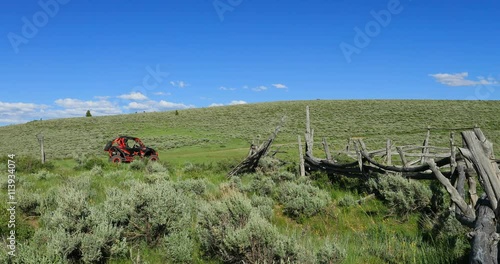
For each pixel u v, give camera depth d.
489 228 3.98
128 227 5.95
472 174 6.46
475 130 4.07
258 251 4.79
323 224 7.64
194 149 42.19
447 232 6.19
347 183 11.98
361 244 6.33
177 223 5.96
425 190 7.71
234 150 38.72
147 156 26.30
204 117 81.50
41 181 13.30
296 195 9.06
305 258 4.66
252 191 10.91
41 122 82.81
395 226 7.36
